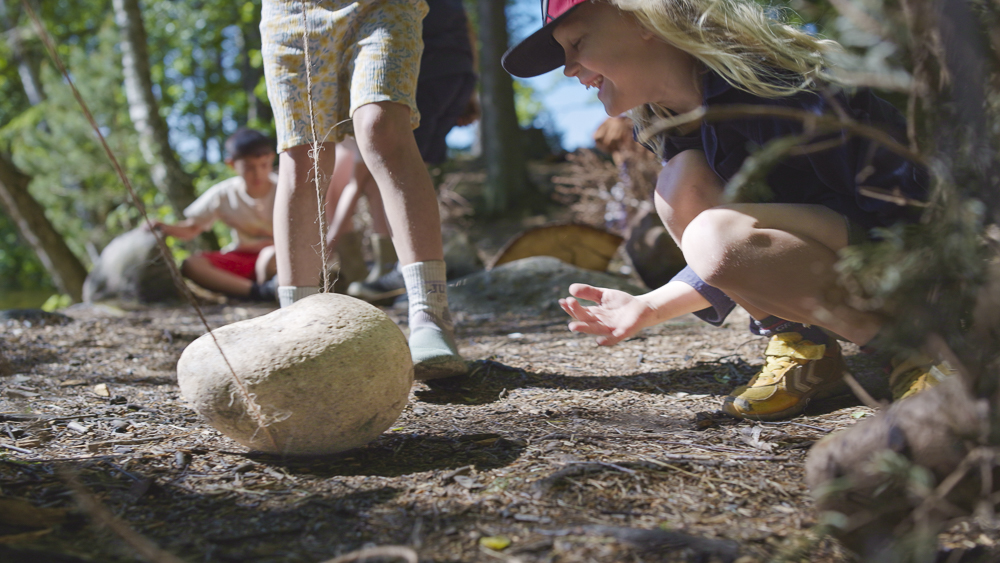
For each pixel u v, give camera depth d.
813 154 1.63
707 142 1.85
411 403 2.08
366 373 1.53
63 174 10.13
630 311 1.94
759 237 1.62
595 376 2.44
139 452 1.64
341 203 4.76
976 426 0.98
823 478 1.08
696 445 1.65
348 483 1.45
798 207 1.64
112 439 1.75
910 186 1.57
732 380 2.33
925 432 1.01
